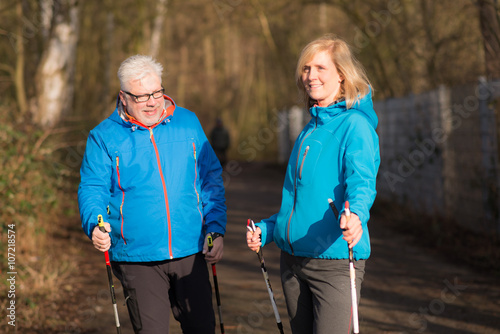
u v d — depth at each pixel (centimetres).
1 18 1295
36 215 700
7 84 1202
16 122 712
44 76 1138
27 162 661
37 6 1230
